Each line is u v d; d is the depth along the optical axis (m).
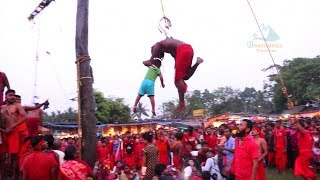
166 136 13.58
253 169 5.93
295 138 13.78
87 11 6.70
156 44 5.81
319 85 58.44
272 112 68.06
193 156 9.57
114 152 15.59
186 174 7.97
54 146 6.41
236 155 6.26
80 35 6.63
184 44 5.59
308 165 10.05
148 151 8.54
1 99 7.29
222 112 79.25
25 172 5.30
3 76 7.35
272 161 14.59
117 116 48.34
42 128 7.95
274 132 14.38
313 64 58.66
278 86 62.66
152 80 5.84
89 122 6.62
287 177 12.44
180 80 5.55
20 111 6.71
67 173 5.18
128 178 10.91
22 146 6.58
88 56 6.66
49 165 5.33
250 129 6.12
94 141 6.66
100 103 47.44
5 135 6.55
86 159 6.57
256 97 93.69
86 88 6.62
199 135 15.30
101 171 11.19
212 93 84.88
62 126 31.03
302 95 58.81
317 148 12.76
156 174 7.79
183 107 5.72
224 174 8.40
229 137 8.95
